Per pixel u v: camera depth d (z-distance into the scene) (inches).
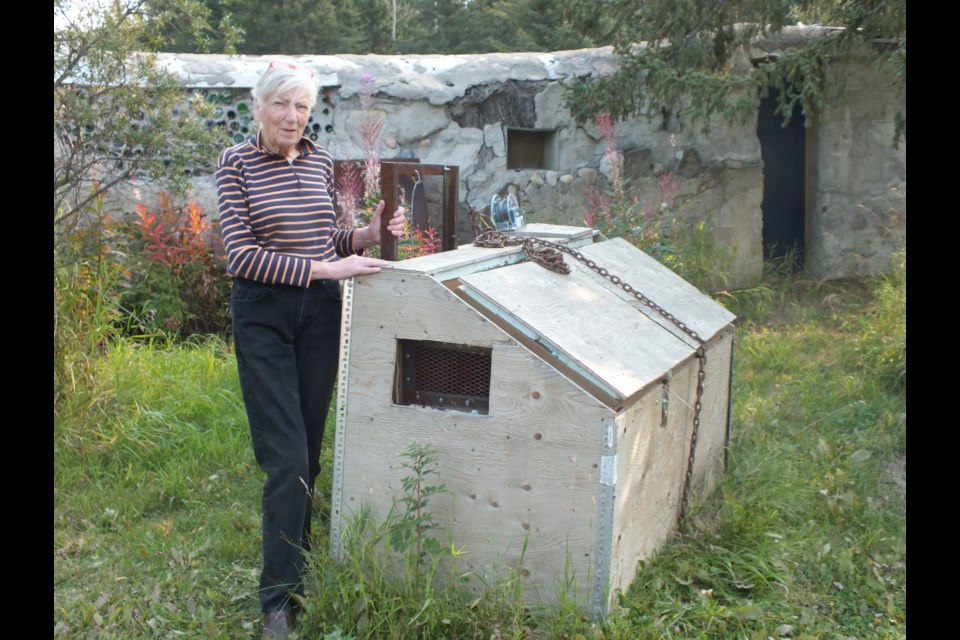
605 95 302.4
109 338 236.7
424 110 312.3
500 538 125.7
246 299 124.7
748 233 341.1
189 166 262.4
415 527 126.4
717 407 178.2
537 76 323.9
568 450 121.1
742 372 250.7
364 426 132.6
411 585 123.8
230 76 289.7
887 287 287.7
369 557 127.7
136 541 153.5
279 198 125.8
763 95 291.4
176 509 169.3
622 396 119.7
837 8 296.0
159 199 279.9
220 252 286.5
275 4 911.0
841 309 316.5
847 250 348.8
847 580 143.0
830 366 256.2
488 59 321.7
